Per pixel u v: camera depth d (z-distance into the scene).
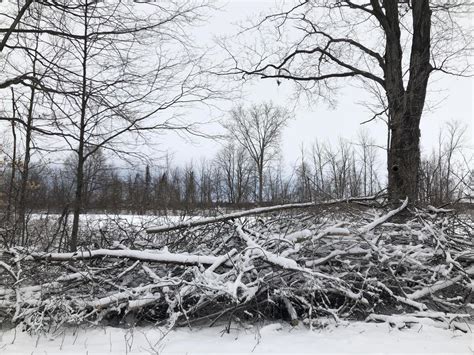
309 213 6.88
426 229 6.30
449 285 5.59
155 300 5.14
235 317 5.10
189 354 4.02
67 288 5.35
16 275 5.89
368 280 5.34
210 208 7.56
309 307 5.00
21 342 4.59
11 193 9.23
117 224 6.89
